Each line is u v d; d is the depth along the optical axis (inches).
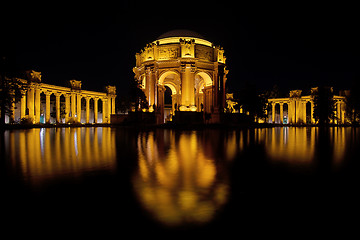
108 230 178.2
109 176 335.3
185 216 203.5
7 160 459.5
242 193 260.8
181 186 287.0
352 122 3093.0
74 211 211.6
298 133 1397.6
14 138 967.6
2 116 1797.5
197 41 2652.6
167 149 623.8
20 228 180.2
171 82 3038.9
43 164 421.1
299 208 218.4
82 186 285.7
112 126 2395.4
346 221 191.6
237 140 889.5
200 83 3174.2
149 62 2532.0
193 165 412.5
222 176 335.0
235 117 2488.9
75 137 1032.2
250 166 403.2
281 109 4087.1
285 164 420.5
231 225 186.7
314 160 459.8
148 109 2518.5
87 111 3277.6
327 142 829.8
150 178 323.9
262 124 2682.1
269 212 210.5
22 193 259.3
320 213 207.3
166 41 2623.0
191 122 2281.0
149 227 183.3
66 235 170.4
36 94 2485.2
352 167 395.2
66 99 2982.3
